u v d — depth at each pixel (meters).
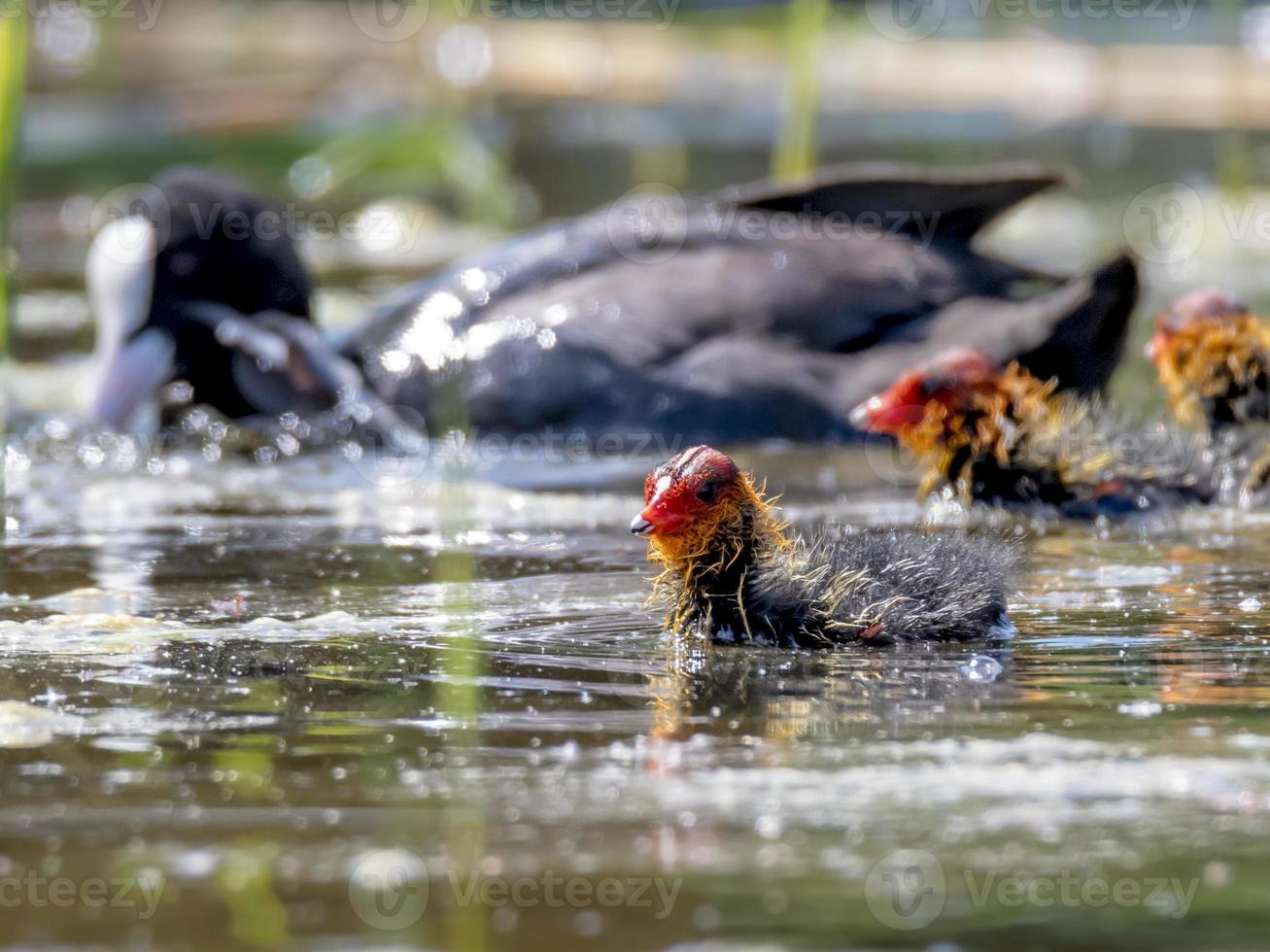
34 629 8.38
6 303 14.74
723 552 8.27
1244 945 4.61
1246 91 29.91
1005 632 8.24
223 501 12.26
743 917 4.78
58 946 4.64
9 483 12.91
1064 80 30.72
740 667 7.63
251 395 15.03
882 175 14.05
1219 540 10.48
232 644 8.06
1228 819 5.46
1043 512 11.31
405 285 20.81
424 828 5.46
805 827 5.44
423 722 6.69
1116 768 5.96
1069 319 12.88
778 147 27.97
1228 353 12.16
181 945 4.63
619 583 9.58
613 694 7.14
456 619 8.66
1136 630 8.23
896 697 7.05
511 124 30.52
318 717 6.77
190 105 29.77
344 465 13.66
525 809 5.63
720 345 13.68
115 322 15.20
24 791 5.85
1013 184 13.92
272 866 5.17
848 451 13.41
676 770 6.03
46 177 26.78
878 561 8.48
